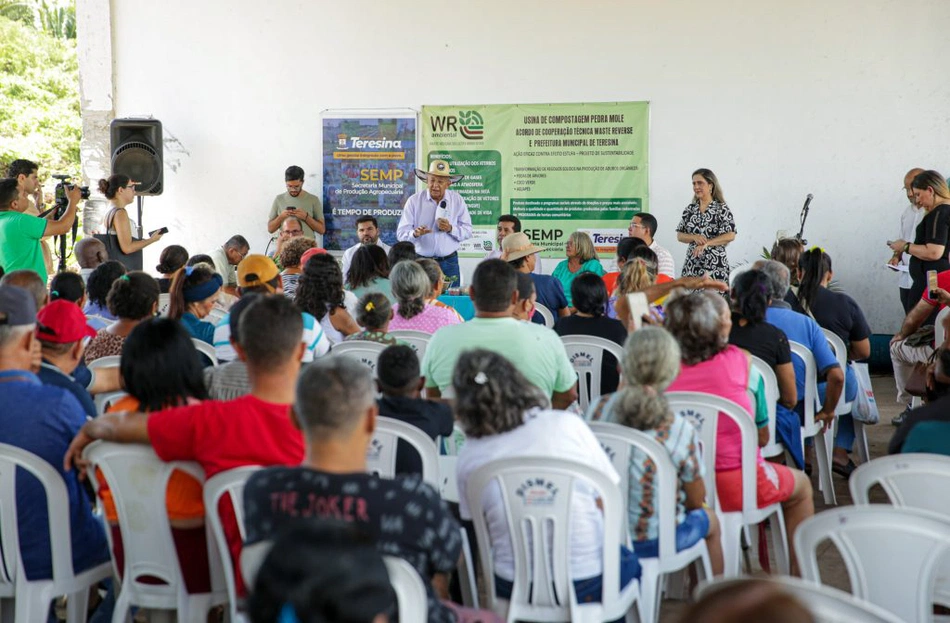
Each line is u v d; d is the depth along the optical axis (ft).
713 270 26.86
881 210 28.58
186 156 31.53
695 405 11.11
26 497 9.19
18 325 9.40
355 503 6.50
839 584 12.61
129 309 13.74
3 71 71.05
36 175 22.11
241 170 31.42
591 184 29.99
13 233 21.26
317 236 31.53
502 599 8.73
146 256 31.89
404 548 6.53
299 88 30.96
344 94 30.78
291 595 3.65
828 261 16.78
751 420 11.00
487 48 29.99
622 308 13.57
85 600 9.73
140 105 31.50
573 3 29.43
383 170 30.91
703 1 28.76
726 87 28.94
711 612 3.59
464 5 29.94
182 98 31.37
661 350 9.78
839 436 17.19
